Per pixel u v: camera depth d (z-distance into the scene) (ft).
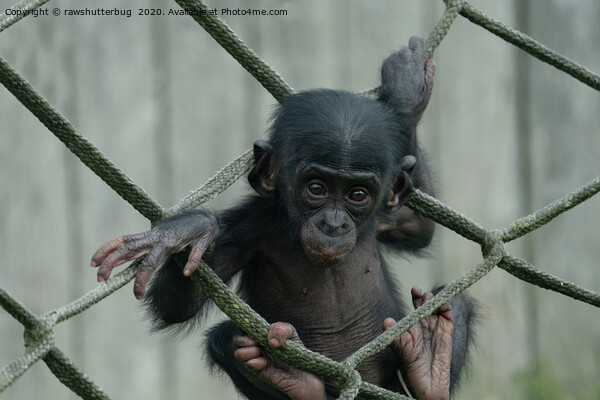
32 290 44.04
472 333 28.73
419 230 28.37
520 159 50.67
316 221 21.98
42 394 44.34
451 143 48.60
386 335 20.15
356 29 46.60
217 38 22.97
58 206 44.27
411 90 24.93
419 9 47.39
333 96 23.34
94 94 44.29
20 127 43.91
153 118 44.83
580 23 51.06
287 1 45.70
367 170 21.91
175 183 45.06
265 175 23.85
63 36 43.96
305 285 25.26
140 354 45.19
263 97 45.60
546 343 51.08
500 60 49.29
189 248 20.15
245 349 22.33
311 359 19.94
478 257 48.49
